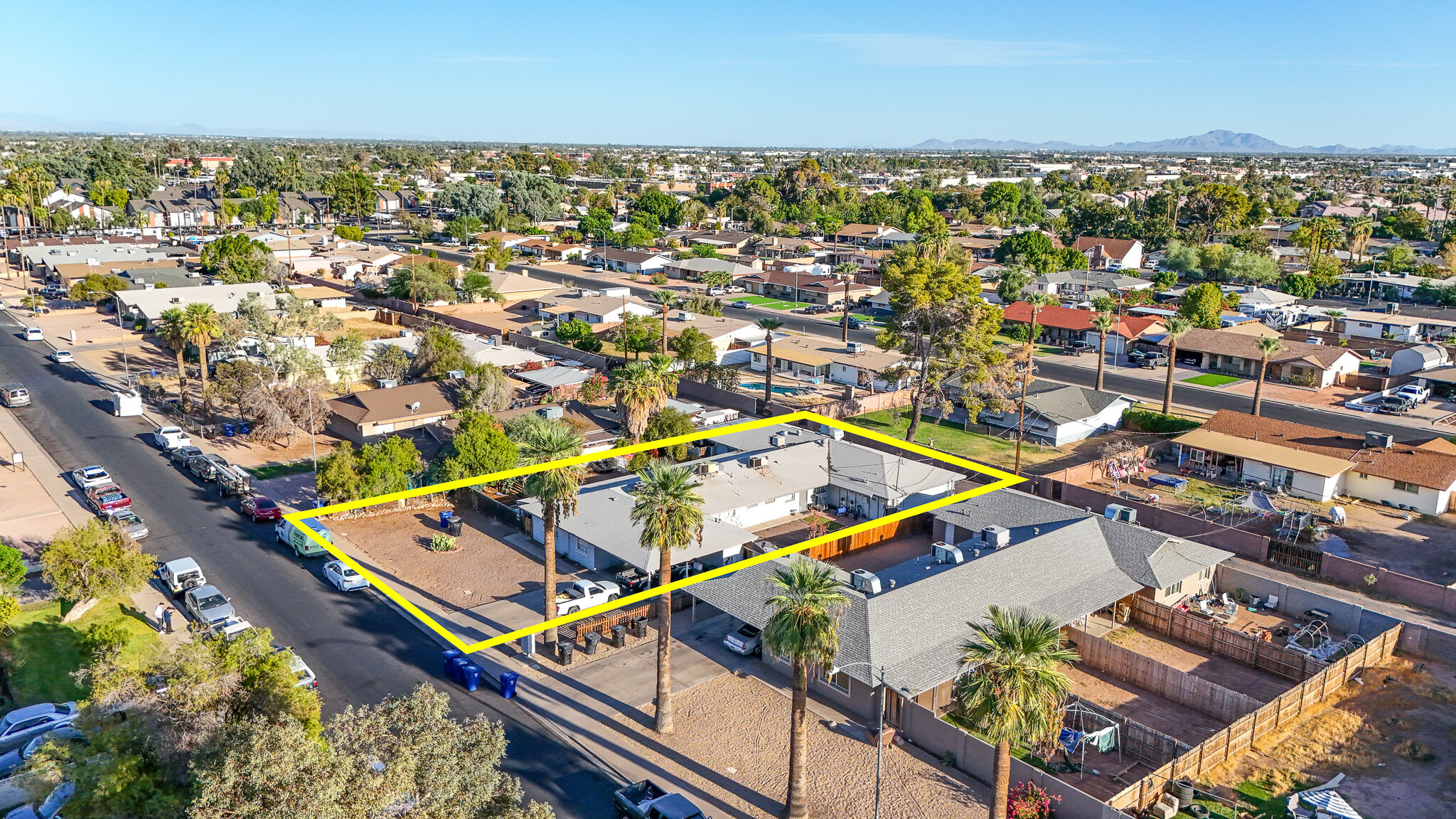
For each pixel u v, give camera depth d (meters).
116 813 26.41
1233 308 137.12
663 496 37.97
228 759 24.22
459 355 93.94
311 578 54.16
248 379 81.56
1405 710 42.06
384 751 26.59
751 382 103.81
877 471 67.25
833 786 36.62
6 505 63.75
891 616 43.00
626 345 109.62
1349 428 85.69
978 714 28.64
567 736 39.62
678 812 32.91
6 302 136.50
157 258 164.50
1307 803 34.72
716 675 44.84
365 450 65.94
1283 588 52.19
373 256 173.50
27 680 42.41
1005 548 50.56
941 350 81.06
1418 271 162.62
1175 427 84.19
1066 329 124.56
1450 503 67.69
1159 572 50.69
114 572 46.47
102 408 87.44
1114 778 37.38
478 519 63.94
